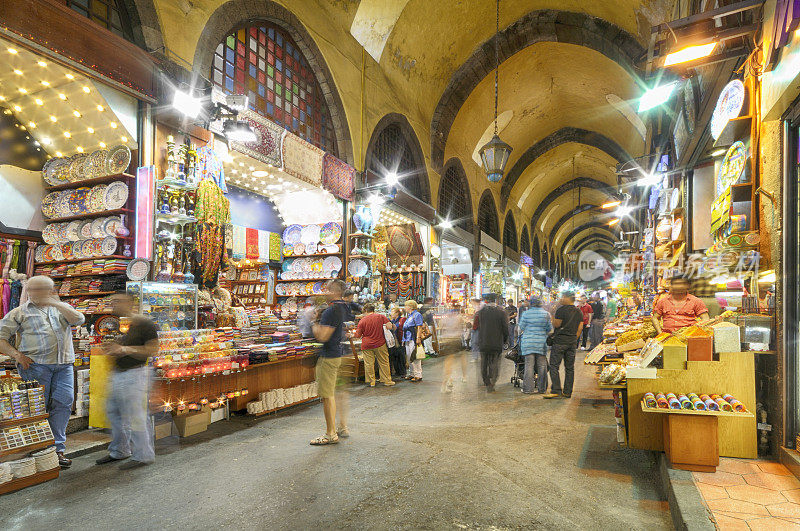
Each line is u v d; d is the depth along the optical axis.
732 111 4.74
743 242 4.53
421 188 15.15
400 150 13.89
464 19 13.80
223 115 6.91
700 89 6.34
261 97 8.80
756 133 4.45
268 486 3.65
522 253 29.06
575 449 4.61
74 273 6.12
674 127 8.73
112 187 6.08
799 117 3.57
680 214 8.80
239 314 7.36
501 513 3.16
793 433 3.74
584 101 19.97
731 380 3.92
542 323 7.56
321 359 4.86
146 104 6.06
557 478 3.83
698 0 6.52
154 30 6.20
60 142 6.50
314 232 10.73
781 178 3.85
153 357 4.86
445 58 14.64
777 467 3.66
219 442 4.88
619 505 3.32
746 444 3.94
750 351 3.98
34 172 6.52
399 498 3.41
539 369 7.69
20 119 6.30
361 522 3.03
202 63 6.98
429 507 3.26
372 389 8.04
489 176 10.90
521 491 3.55
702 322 4.59
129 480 3.80
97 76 5.34
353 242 10.76
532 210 32.12
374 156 12.48
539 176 28.56
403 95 13.80
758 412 4.09
